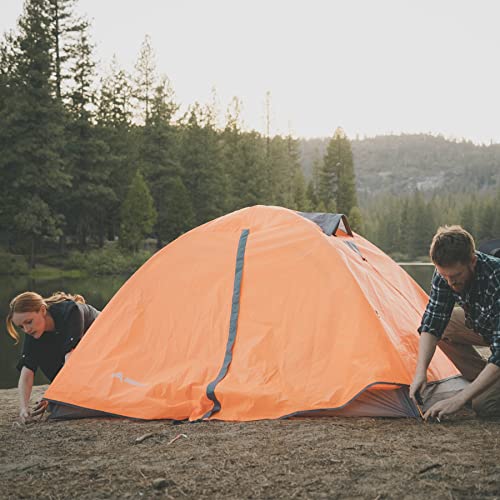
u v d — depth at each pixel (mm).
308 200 64188
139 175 41750
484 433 3119
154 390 3967
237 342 4137
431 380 3838
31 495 2500
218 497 2385
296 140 74125
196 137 50188
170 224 45375
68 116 39688
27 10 36562
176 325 4332
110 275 37938
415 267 52719
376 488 2387
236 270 4430
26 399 4215
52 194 38844
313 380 3801
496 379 3164
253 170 54188
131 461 2895
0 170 36500
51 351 4414
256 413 3740
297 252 4379
